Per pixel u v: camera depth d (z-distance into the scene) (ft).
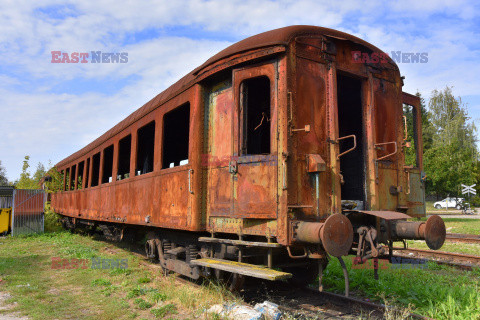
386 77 19.39
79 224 52.06
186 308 16.83
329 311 16.43
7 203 56.65
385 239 17.02
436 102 160.25
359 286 19.99
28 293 19.99
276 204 14.79
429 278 21.33
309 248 15.02
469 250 33.55
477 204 139.13
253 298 18.37
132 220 27.73
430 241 15.49
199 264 17.26
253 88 19.77
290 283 20.47
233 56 17.15
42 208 53.21
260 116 20.33
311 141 15.58
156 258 27.84
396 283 19.40
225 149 17.88
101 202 36.58
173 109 22.34
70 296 19.35
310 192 15.21
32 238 47.88
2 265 27.99
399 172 19.15
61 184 65.26
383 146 18.54
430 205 147.23
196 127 19.16
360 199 21.26
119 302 18.07
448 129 150.71
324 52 16.53
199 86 19.42
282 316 14.84
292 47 15.51
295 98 15.25
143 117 27.32
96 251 35.73
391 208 18.51
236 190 16.66
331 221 13.52
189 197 19.07
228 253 17.43
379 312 15.90
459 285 19.39
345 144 22.70
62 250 35.70
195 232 20.40
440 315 14.82
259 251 16.89
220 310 15.55
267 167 15.35
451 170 77.36
